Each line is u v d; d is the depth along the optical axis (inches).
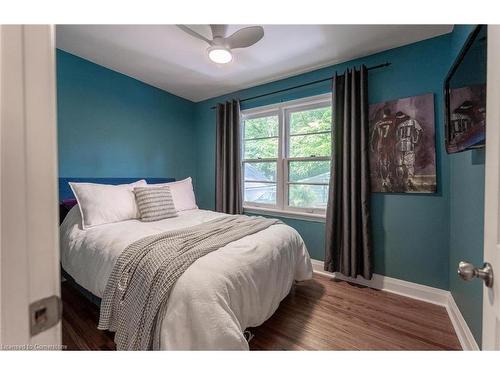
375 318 70.4
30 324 14.5
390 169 86.3
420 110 80.9
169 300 43.1
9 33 14.1
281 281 67.3
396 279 87.0
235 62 99.0
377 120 88.7
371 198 90.9
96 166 102.8
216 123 134.6
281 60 97.0
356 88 90.7
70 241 71.9
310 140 110.6
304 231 110.1
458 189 68.1
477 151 53.9
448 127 60.9
